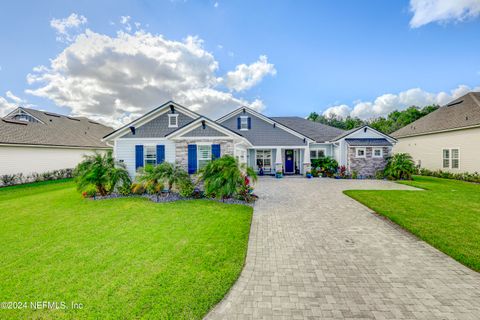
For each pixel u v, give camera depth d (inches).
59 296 135.9
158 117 545.6
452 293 138.9
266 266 173.5
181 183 418.6
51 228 258.1
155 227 258.8
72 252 195.5
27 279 154.8
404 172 685.3
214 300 131.0
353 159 759.1
